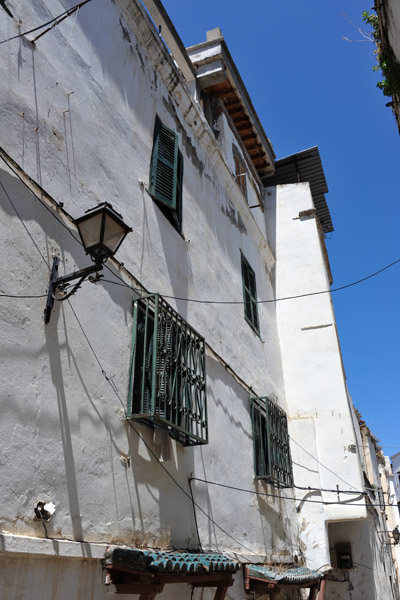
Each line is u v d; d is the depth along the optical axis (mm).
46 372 3936
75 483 3977
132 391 4961
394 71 6059
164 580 4152
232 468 7289
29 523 3445
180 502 5574
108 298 5004
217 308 8156
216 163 9633
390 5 5391
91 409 4371
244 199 10883
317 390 11398
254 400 8930
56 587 3523
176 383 5516
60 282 4141
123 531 4438
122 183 5836
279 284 12797
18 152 4188
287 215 13672
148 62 7312
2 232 3795
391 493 27672
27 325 3844
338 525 12266
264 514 8203
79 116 5227
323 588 9266
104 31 6172
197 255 7742
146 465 5023
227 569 5086
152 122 7043
